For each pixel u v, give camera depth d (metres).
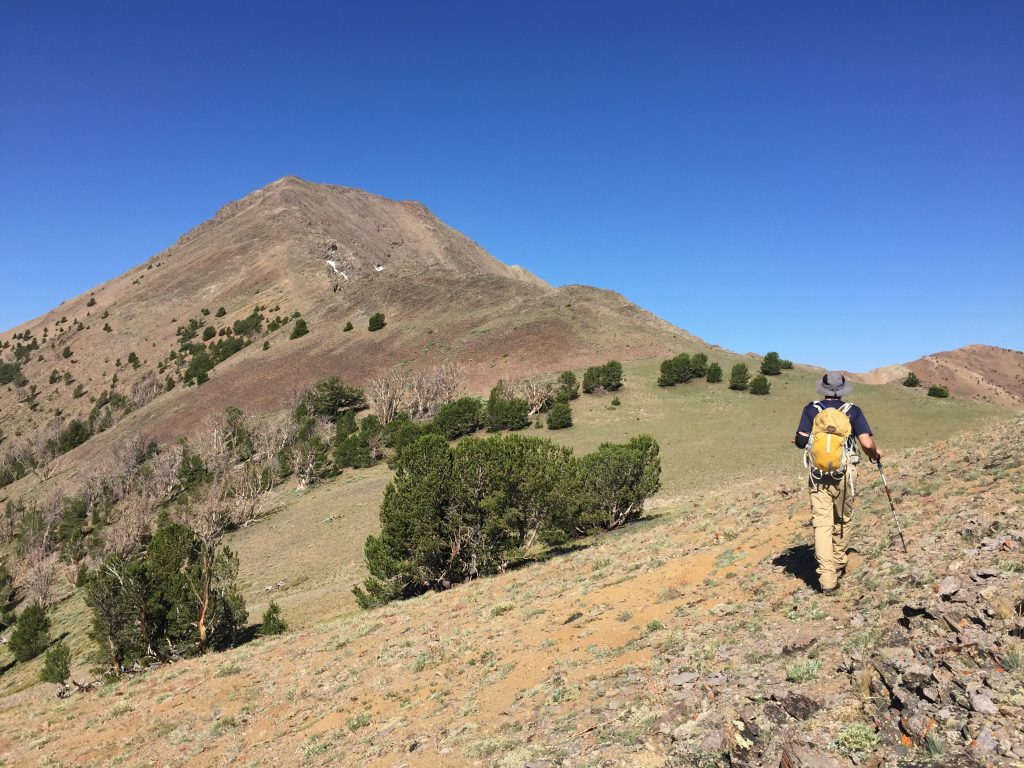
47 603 50.19
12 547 70.31
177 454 78.88
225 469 67.94
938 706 3.85
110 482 77.06
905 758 3.58
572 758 4.73
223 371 119.75
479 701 6.97
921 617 4.92
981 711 3.66
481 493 22.75
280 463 70.56
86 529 68.06
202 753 9.00
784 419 66.31
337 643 13.20
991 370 168.25
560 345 101.62
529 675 7.18
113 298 196.12
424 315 127.19
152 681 15.75
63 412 135.25
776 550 8.50
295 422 79.44
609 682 6.02
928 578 5.64
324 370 106.00
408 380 87.12
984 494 7.72
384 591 23.16
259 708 10.41
